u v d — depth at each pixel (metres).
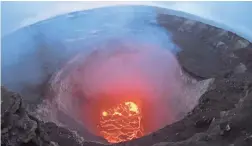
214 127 8.76
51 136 9.18
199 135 8.66
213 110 10.14
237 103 10.06
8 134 6.57
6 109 6.72
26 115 7.12
